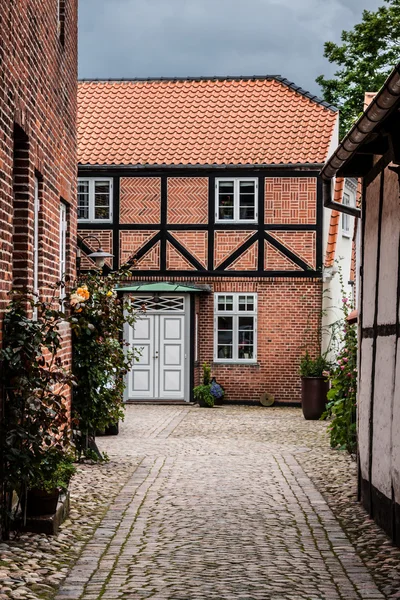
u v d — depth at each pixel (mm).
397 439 7914
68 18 11703
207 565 7180
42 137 9672
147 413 22359
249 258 25156
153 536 8242
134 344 25297
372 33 30031
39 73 9430
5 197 7738
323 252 25016
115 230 25234
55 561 7156
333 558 7445
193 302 25062
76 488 10758
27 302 8484
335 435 15039
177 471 12398
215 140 25625
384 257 8891
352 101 30469
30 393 7734
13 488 7504
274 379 25188
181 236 25219
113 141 25703
